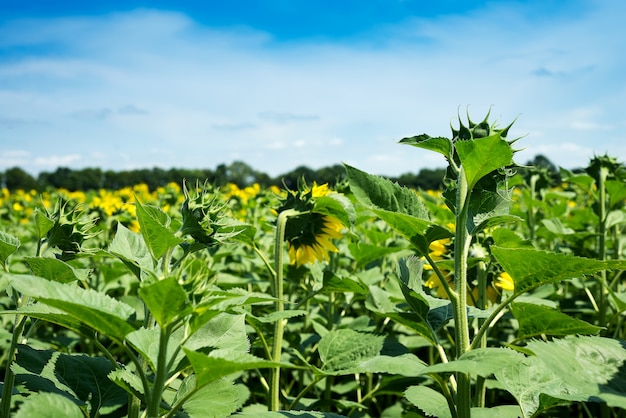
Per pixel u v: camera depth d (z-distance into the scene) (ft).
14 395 8.30
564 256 7.16
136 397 7.72
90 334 7.23
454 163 8.44
